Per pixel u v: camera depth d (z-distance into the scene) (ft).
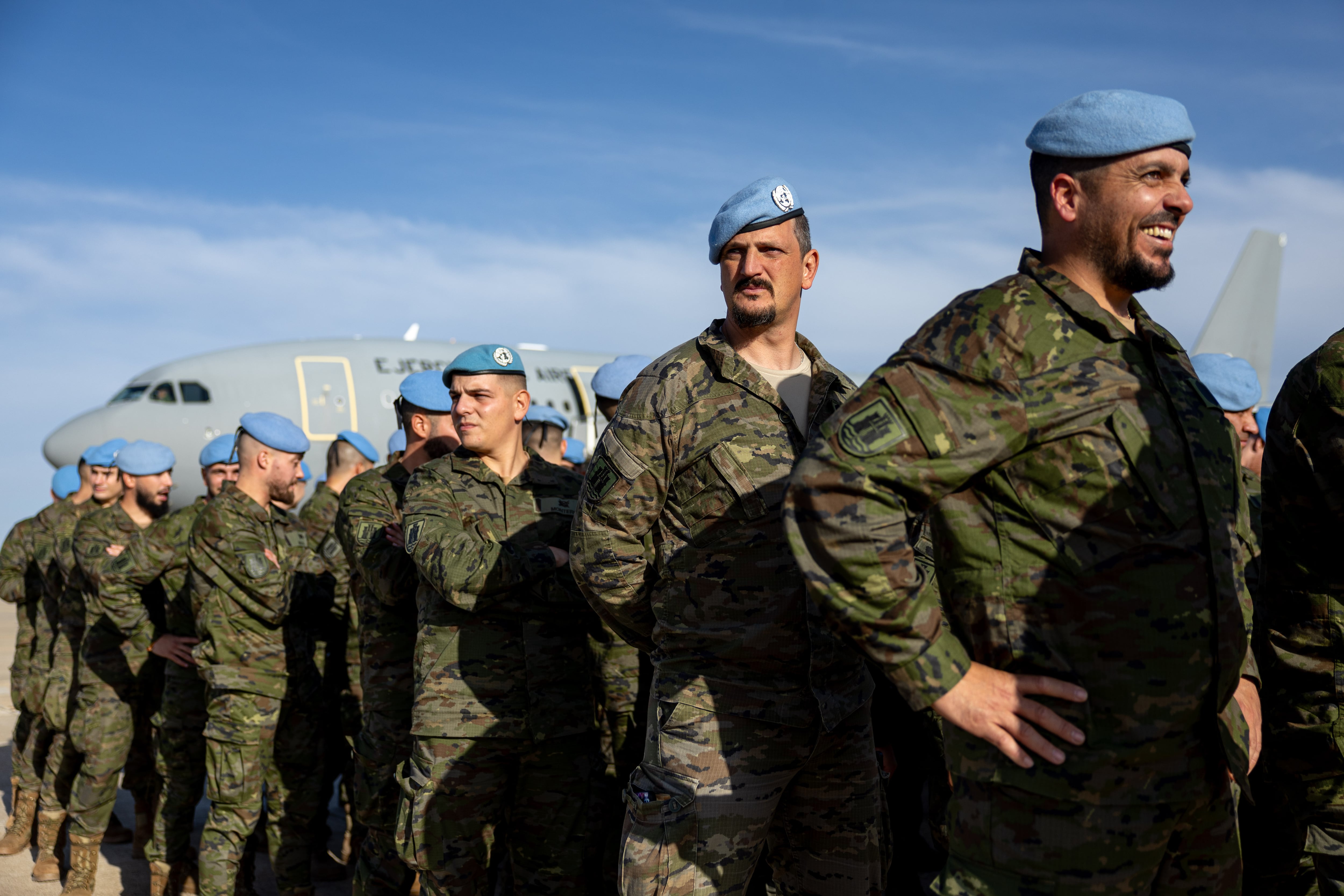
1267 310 55.83
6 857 19.21
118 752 16.43
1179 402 5.91
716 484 8.12
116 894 16.52
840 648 8.28
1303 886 9.81
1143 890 5.72
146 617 16.35
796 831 8.72
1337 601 7.95
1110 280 6.10
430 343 58.90
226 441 18.81
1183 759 5.64
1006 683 5.60
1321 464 7.69
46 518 22.70
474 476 11.53
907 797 12.65
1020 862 5.73
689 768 7.97
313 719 14.74
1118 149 5.84
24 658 23.11
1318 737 8.09
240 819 13.92
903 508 5.63
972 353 5.74
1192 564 5.60
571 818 10.84
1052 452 5.63
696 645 8.18
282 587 14.12
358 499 13.10
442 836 10.42
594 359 63.26
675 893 7.89
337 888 16.61
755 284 8.47
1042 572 5.67
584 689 11.19
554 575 10.78
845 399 8.86
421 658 10.79
